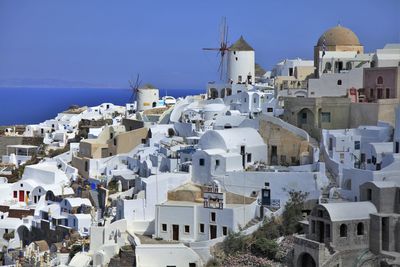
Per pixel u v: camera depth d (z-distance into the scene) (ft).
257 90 445.78
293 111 353.92
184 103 468.34
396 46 428.56
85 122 549.95
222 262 279.28
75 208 347.15
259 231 285.64
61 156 455.22
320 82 376.07
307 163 330.34
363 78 366.84
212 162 319.27
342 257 255.09
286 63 476.95
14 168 474.90
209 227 297.33
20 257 335.88
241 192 311.47
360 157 319.47
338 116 348.79
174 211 303.27
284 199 302.45
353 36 443.32
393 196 266.16
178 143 384.47
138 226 315.37
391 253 253.85
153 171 354.33
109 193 358.84
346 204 262.26
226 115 398.42
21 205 389.80
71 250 314.14
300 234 277.44
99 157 426.51
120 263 288.92
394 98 349.61
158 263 284.82
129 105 610.24
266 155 341.21
